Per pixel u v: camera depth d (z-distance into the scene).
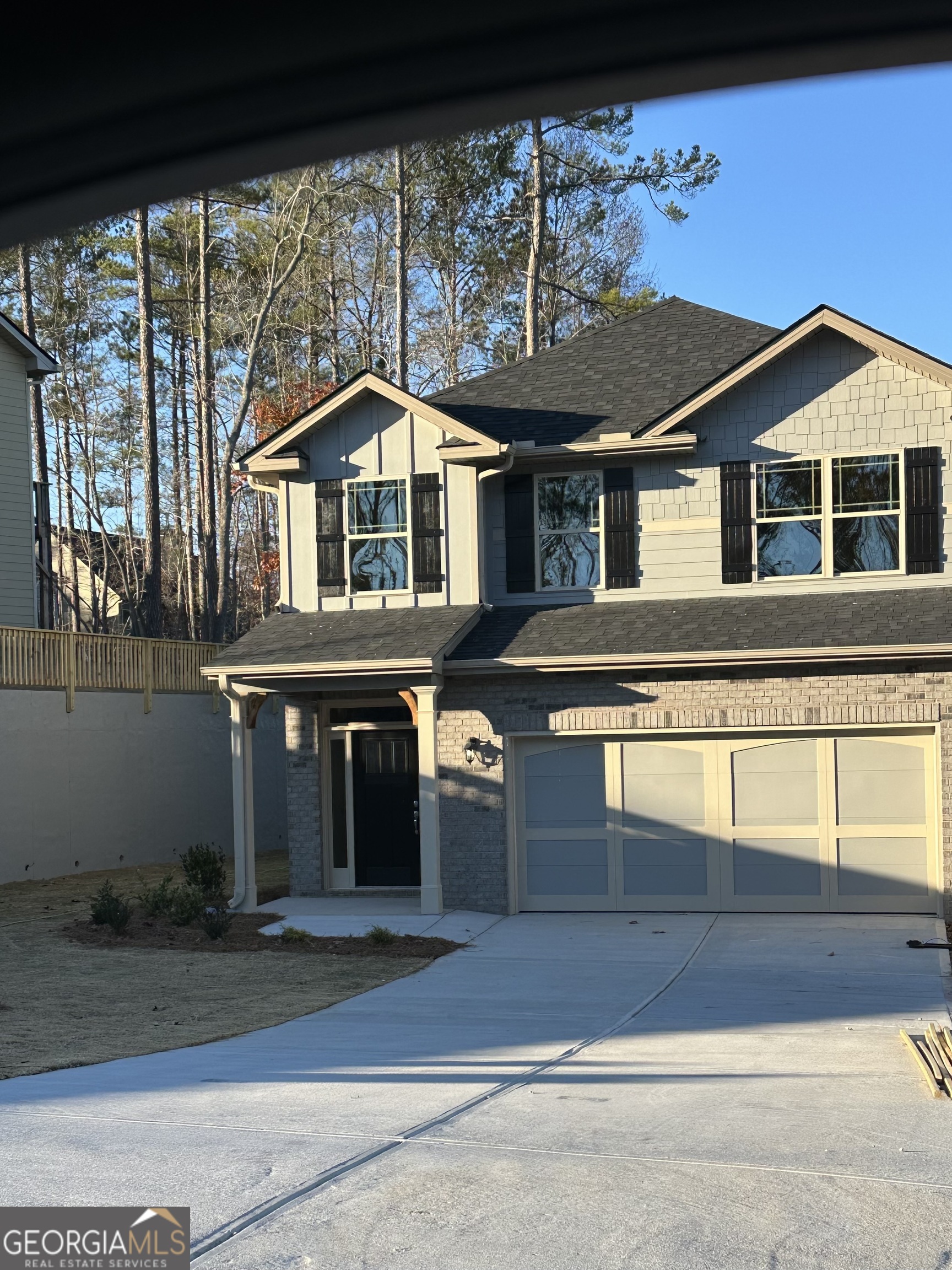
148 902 16.98
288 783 18.53
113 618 48.84
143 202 1.16
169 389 46.12
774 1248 5.08
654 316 21.98
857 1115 7.35
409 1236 5.19
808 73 1.01
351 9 0.99
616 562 18.14
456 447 18.16
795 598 17.28
